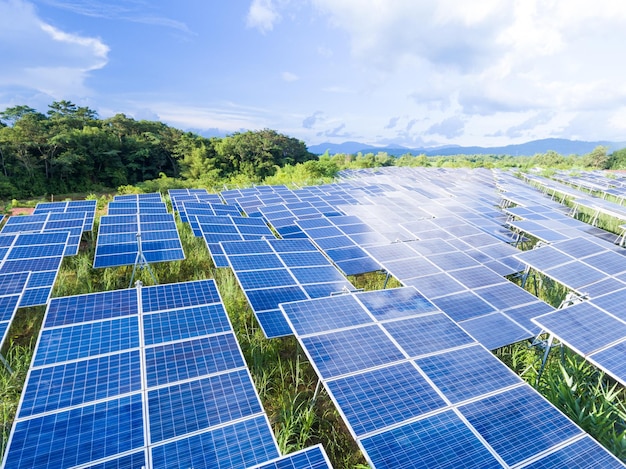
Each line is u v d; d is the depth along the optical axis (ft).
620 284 33.55
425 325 26.08
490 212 83.10
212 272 52.24
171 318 25.39
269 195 100.83
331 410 27.53
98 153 190.19
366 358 22.16
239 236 56.34
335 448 24.62
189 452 16.51
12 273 36.04
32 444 16.05
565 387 25.04
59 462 15.44
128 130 239.71
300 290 35.65
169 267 52.16
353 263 45.80
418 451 16.37
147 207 77.36
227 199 98.84
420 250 44.39
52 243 46.91
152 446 16.53
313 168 187.93
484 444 16.89
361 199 93.86
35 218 62.13
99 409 18.04
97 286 47.09
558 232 54.13
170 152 234.17
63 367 20.31
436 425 17.79
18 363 29.30
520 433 17.61
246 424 18.29
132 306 26.08
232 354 22.84
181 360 21.83
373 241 53.78
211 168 225.56
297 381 28.71
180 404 18.88
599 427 22.33
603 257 38.78
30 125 166.81
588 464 16.20
